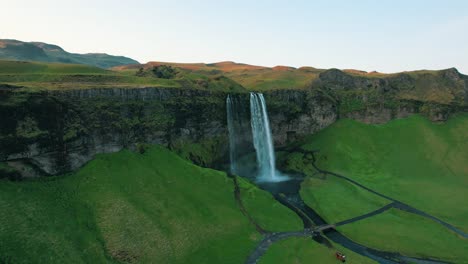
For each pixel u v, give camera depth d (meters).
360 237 64.56
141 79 93.94
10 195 48.88
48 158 57.12
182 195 67.88
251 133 108.31
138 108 76.44
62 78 80.69
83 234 49.84
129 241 51.72
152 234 54.56
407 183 96.69
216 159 96.19
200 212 64.62
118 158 68.94
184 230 58.19
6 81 72.38
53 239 46.28
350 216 74.00
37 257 42.62
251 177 101.25
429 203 82.25
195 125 91.56
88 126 65.00
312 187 90.94
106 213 55.09
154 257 50.53
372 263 55.12
